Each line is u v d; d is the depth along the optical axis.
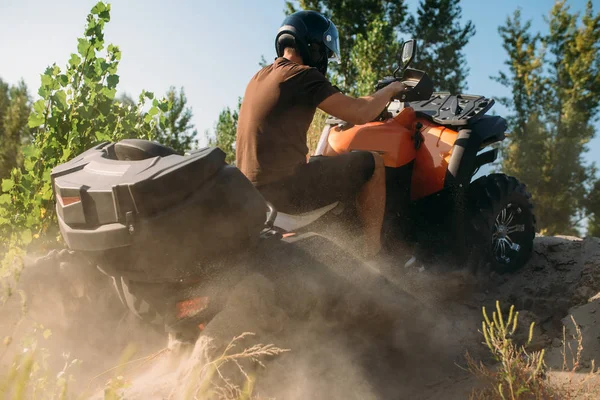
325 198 3.25
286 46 3.28
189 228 2.24
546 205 34.50
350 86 14.09
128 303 2.62
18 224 4.02
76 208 2.38
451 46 36.16
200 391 2.11
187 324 2.43
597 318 3.24
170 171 2.20
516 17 37.28
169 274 2.34
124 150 2.53
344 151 3.77
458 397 2.73
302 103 3.07
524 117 37.19
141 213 2.17
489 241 3.97
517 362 2.54
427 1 36.09
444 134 3.94
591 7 35.94
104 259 2.38
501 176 4.17
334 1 32.19
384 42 15.06
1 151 21.83
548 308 3.70
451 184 3.81
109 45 4.51
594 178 34.41
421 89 3.64
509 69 38.09
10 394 2.15
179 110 22.20
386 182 3.80
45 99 4.22
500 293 4.02
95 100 4.49
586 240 4.50
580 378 2.69
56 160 4.14
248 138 3.10
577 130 35.03
